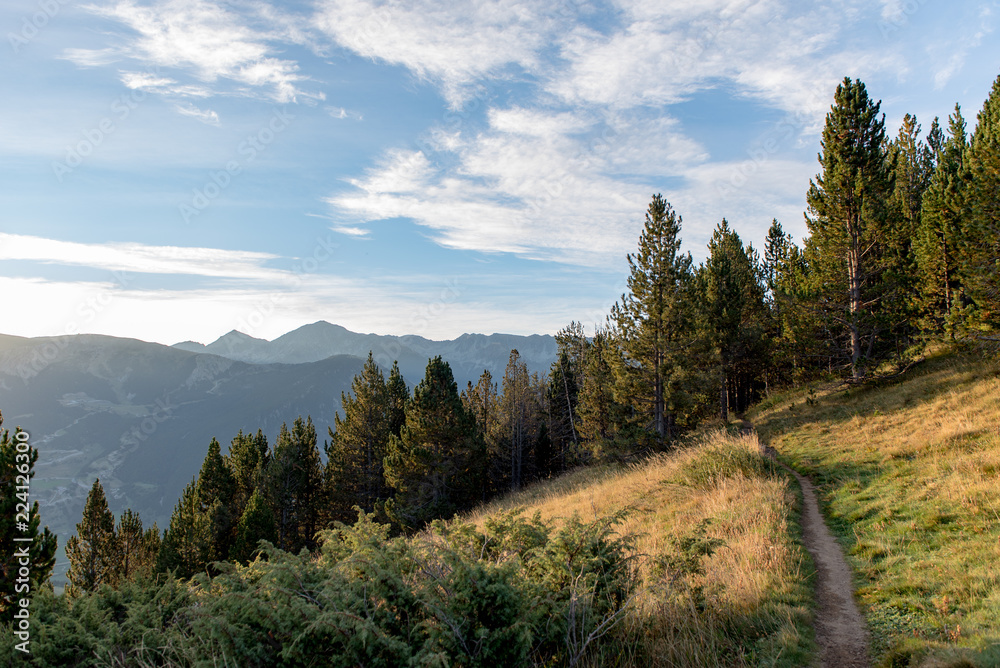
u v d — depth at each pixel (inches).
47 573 314.0
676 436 1225.4
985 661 174.6
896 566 297.3
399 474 1322.6
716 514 437.7
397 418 1699.1
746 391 1688.0
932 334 960.3
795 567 305.0
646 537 410.0
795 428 916.0
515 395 1998.0
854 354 1032.8
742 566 308.0
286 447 1585.9
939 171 996.6
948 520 342.3
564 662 187.6
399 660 147.2
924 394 788.0
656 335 1117.7
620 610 200.8
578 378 2068.2
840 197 1014.4
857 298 1040.2
